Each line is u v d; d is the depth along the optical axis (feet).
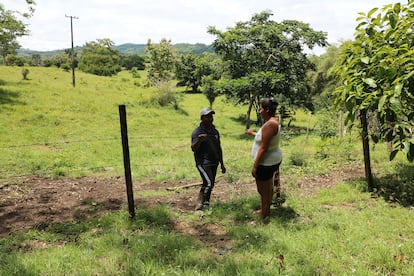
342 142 37.35
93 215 19.92
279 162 16.83
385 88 17.99
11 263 12.97
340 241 14.29
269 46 81.66
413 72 15.62
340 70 21.07
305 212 18.48
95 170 35.37
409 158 17.47
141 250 13.91
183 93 179.52
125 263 12.95
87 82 132.16
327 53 114.42
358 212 18.01
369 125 27.40
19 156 40.91
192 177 30.81
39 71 144.66
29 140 55.11
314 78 113.09
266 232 15.53
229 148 50.96
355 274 11.70
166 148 51.29
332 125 48.16
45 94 87.20
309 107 100.89
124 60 324.60
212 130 19.62
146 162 39.75
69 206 21.93
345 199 20.54
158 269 12.32
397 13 18.40
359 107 18.94
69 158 40.78
